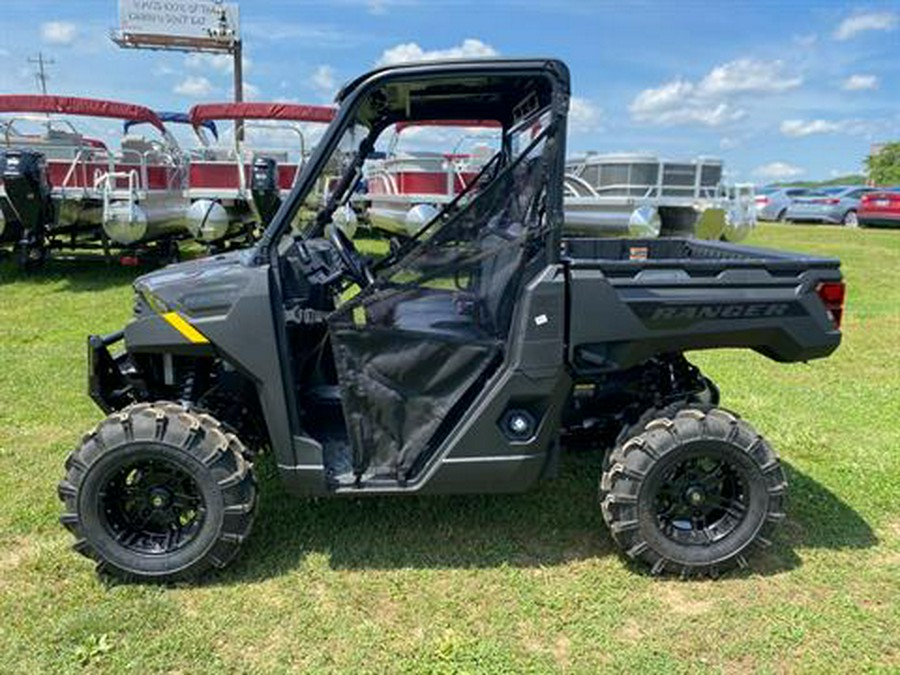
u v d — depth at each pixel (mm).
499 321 2559
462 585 2604
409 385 2557
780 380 5074
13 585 2564
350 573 2664
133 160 8953
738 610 2479
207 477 2477
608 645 2305
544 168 2453
